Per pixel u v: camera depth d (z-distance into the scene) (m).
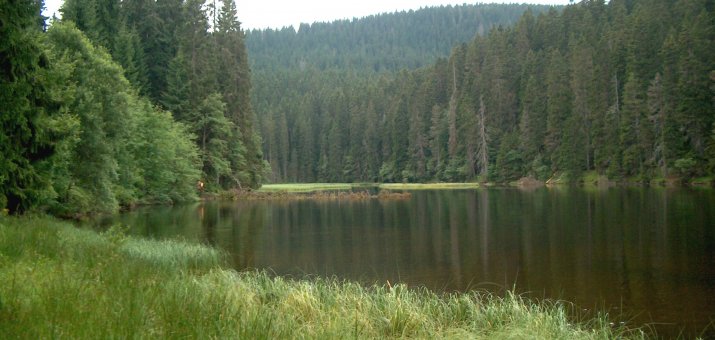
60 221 20.84
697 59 55.69
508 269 15.85
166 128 45.59
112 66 32.22
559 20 100.62
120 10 57.22
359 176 117.00
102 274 8.09
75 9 43.81
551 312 9.17
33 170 13.70
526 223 26.75
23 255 8.88
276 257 18.41
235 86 63.47
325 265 16.89
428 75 109.44
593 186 62.88
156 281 7.76
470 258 17.77
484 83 90.12
